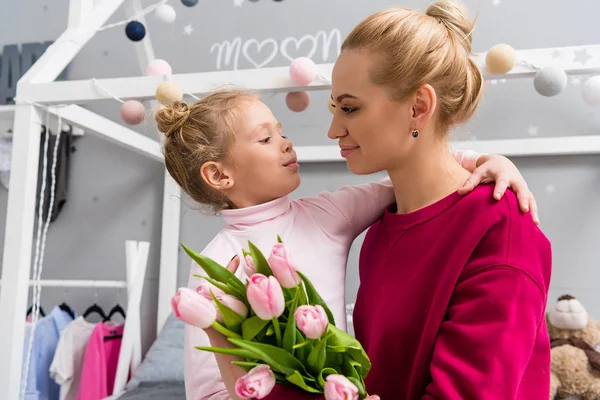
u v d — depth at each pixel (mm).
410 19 724
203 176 879
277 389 559
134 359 1635
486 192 716
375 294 772
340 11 1761
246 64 1828
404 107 712
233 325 547
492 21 1625
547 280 685
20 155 1236
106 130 1515
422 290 714
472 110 769
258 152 851
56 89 1221
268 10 1818
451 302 680
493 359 596
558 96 1569
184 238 1839
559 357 1271
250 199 877
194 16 1880
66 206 1979
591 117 1547
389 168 766
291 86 1087
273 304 503
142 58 1729
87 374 1567
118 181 1947
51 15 2051
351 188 923
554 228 1555
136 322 1625
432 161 754
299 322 496
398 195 809
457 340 628
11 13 2080
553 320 1321
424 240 736
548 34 1584
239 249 832
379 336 739
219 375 727
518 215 684
